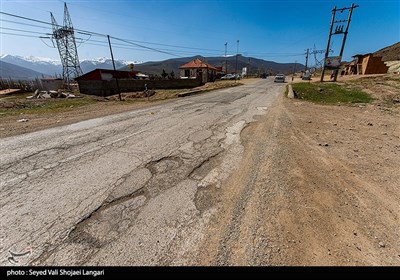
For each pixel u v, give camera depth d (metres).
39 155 4.16
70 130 5.95
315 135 5.61
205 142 5.01
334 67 23.20
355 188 3.08
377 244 2.10
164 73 54.03
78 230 2.24
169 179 3.31
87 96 23.89
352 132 5.88
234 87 23.27
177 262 1.90
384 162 3.94
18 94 31.03
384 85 15.05
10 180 3.23
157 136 5.43
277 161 3.98
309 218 2.45
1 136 5.34
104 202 2.72
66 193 2.90
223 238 2.16
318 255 1.98
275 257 1.95
